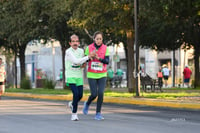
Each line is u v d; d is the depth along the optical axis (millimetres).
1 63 33344
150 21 36312
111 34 45469
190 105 24250
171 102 25547
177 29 46625
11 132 14664
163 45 51750
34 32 43312
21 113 21016
